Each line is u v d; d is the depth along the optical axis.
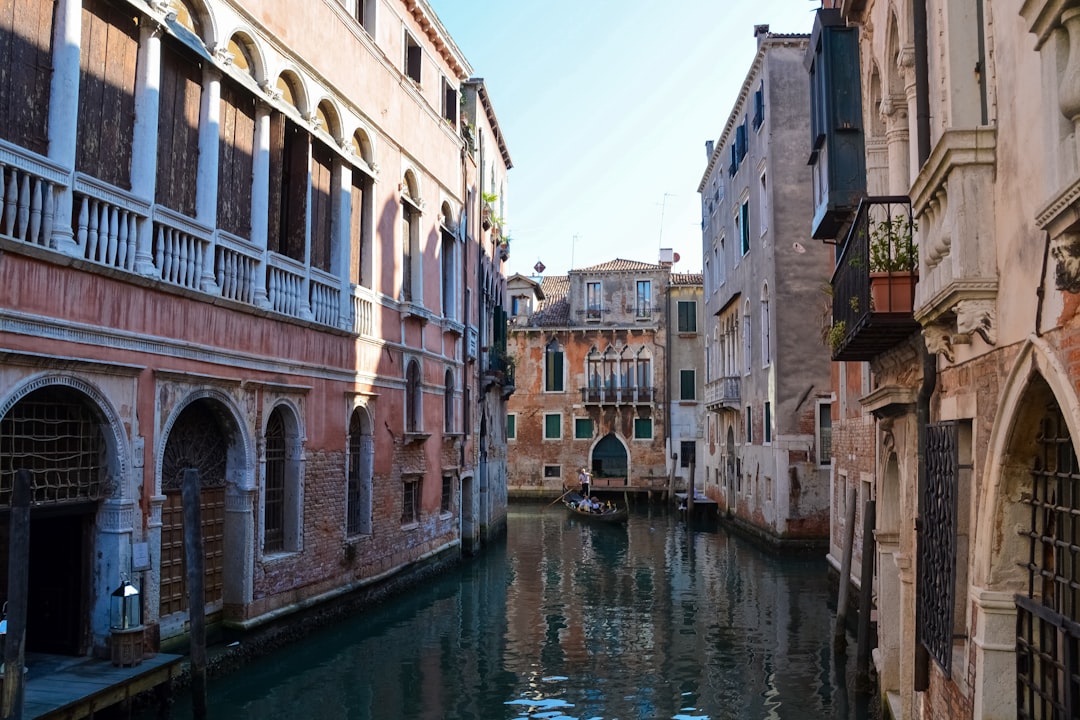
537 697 11.13
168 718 9.41
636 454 43.31
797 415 23.41
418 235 18.75
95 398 9.16
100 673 8.82
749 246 27.27
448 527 21.05
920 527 7.22
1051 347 4.54
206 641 11.41
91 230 9.18
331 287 14.53
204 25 11.24
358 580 15.54
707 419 37.72
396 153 17.45
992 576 5.61
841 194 10.80
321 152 14.45
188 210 11.16
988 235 5.49
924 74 6.96
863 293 7.85
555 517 36.59
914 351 8.04
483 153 26.72
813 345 23.50
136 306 9.77
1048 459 5.29
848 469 16.17
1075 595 4.98
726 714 10.41
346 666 12.46
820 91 11.24
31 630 9.62
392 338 17.25
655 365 43.47
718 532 30.42
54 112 8.79
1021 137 4.96
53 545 9.66
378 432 16.53
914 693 8.17
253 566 12.09
